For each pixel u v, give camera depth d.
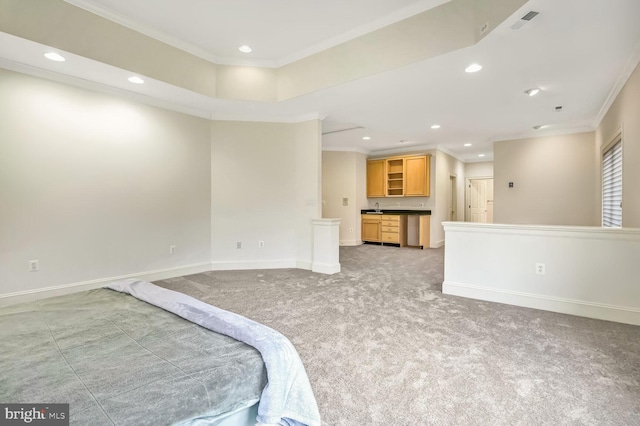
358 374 1.96
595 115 5.05
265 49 3.95
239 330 1.32
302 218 5.13
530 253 3.24
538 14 2.37
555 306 3.10
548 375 1.94
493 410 1.62
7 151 3.10
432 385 1.84
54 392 0.91
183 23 3.37
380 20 3.28
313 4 3.02
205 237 4.93
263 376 1.16
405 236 8.16
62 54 2.98
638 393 1.75
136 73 3.42
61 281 3.46
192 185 4.73
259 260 5.14
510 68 3.30
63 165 3.47
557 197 6.01
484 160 9.70
